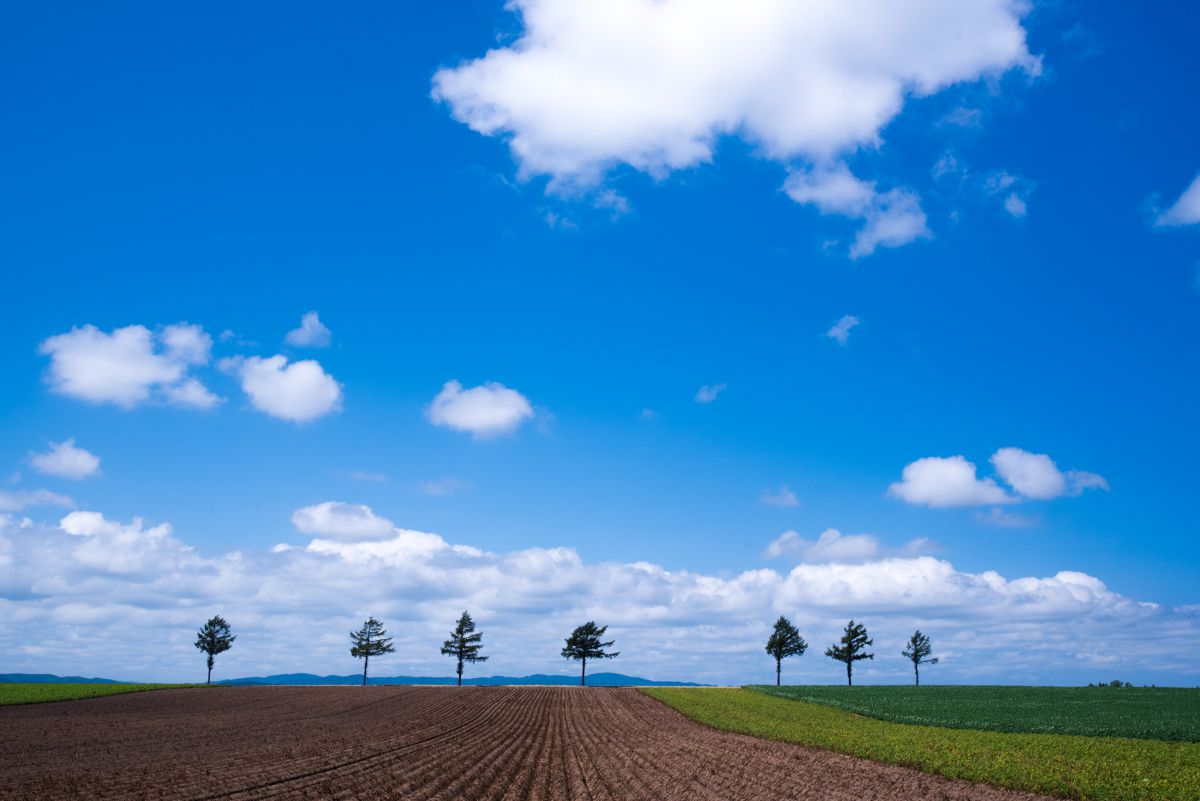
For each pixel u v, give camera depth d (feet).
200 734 129.29
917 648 333.83
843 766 101.55
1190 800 74.84
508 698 239.91
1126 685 285.23
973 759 101.30
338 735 132.98
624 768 99.91
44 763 92.07
